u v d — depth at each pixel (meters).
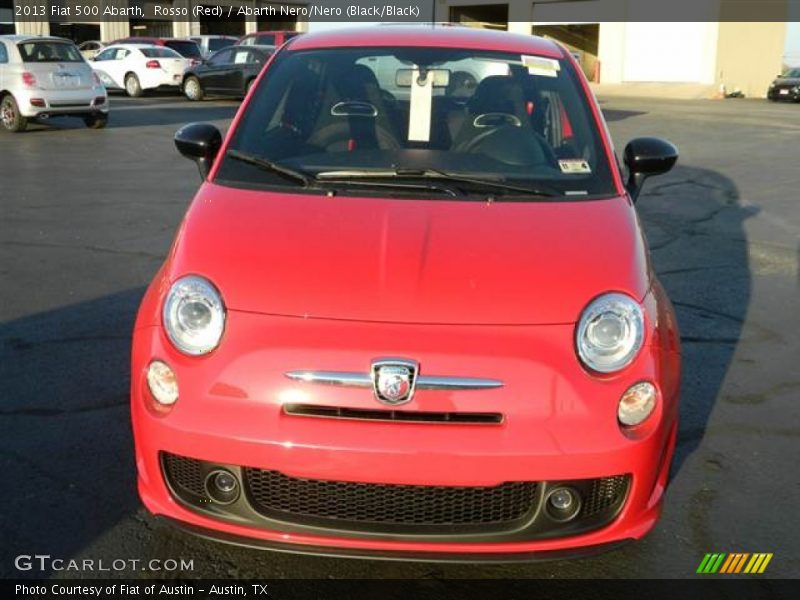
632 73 40.34
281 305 2.79
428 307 2.78
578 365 2.73
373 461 2.62
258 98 4.03
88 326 5.59
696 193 10.89
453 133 3.88
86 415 4.31
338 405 2.65
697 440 4.26
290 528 2.75
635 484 2.77
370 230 3.15
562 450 2.64
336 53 4.26
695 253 7.95
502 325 2.75
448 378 2.64
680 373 3.02
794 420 4.51
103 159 12.62
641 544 3.37
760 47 41.53
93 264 7.04
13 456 3.89
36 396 4.52
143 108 21.50
